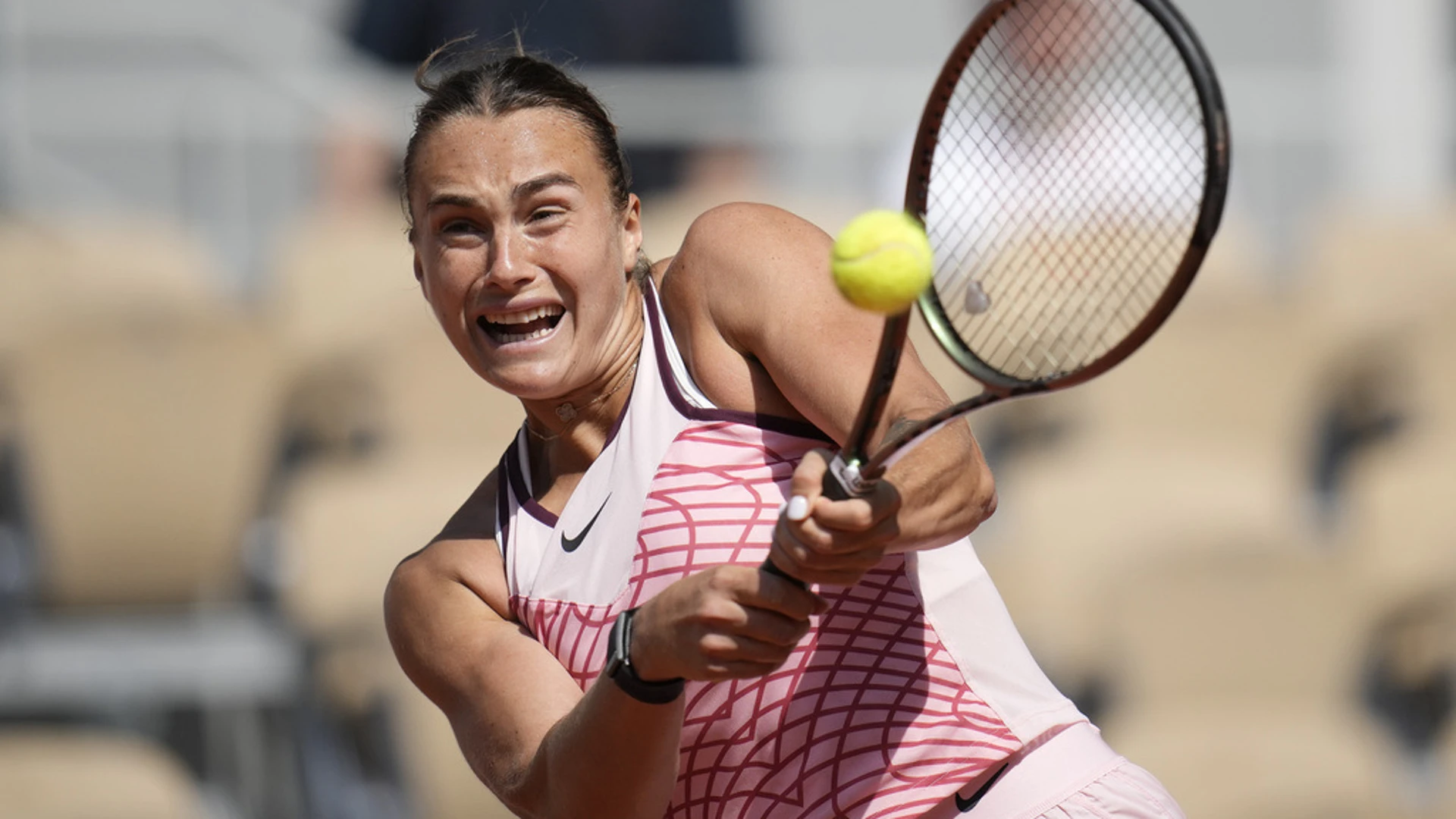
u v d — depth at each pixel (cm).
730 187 2242
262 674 2002
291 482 2061
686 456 874
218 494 2025
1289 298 2294
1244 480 2117
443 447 2067
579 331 880
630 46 2305
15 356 2000
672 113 2236
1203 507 2038
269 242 2180
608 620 877
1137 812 885
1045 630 1955
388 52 2319
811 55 2869
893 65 2888
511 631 910
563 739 805
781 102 2261
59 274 2053
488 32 2275
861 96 2277
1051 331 888
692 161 2236
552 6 2281
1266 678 1938
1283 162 2408
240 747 1998
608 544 885
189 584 2023
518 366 878
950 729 868
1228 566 1956
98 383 1995
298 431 2098
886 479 737
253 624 2033
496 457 2038
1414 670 1995
